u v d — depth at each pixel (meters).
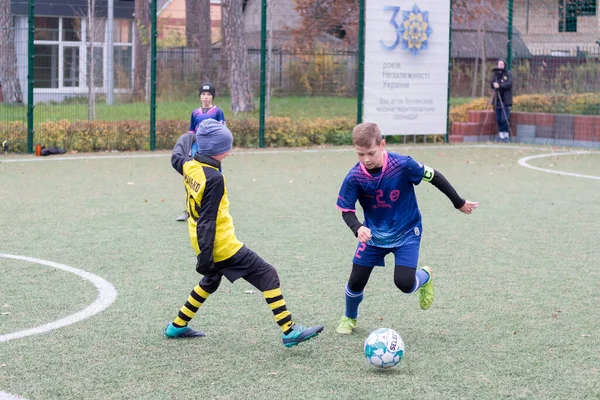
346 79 26.83
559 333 7.62
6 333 7.48
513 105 29.36
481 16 40.09
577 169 21.17
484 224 13.28
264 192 16.59
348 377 6.43
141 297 8.77
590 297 8.91
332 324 7.89
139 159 22.16
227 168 20.58
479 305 8.56
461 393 6.09
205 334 7.54
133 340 7.34
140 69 25.03
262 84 25.55
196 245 6.93
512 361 6.83
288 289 9.15
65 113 24.14
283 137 26.16
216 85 25.94
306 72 26.47
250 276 7.00
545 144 28.03
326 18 26.44
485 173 20.19
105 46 26.78
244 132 25.72
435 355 6.98
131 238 11.88
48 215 13.64
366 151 6.88
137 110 24.56
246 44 27.81
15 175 18.52
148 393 6.06
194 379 6.37
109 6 27.80
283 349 7.14
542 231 12.72
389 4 26.33
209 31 25.59
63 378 6.36
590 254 11.09
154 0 24.05
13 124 23.20
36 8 28.70
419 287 7.40
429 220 13.62
